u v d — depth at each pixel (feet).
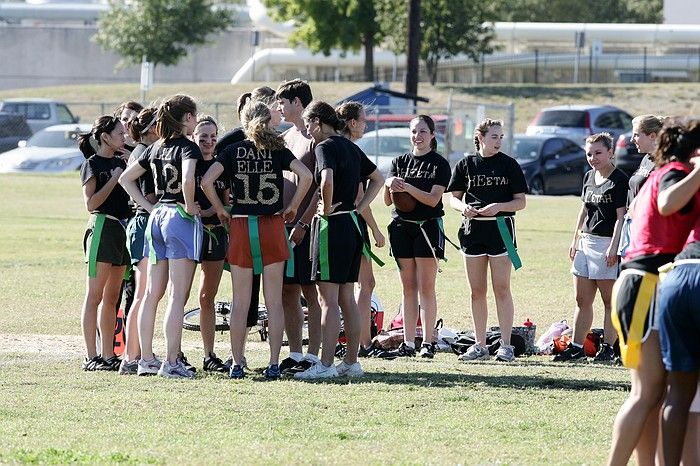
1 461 50.90
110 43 477.36
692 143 48.16
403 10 406.21
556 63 460.55
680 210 47.78
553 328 91.97
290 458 52.54
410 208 86.74
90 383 72.43
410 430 60.23
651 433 50.11
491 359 87.66
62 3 530.27
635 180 79.97
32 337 93.71
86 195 76.02
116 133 75.72
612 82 453.17
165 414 63.36
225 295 117.50
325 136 74.79
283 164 73.46
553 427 61.52
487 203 86.02
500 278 86.33
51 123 344.28
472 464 52.01
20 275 129.29
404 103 303.89
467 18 415.03
